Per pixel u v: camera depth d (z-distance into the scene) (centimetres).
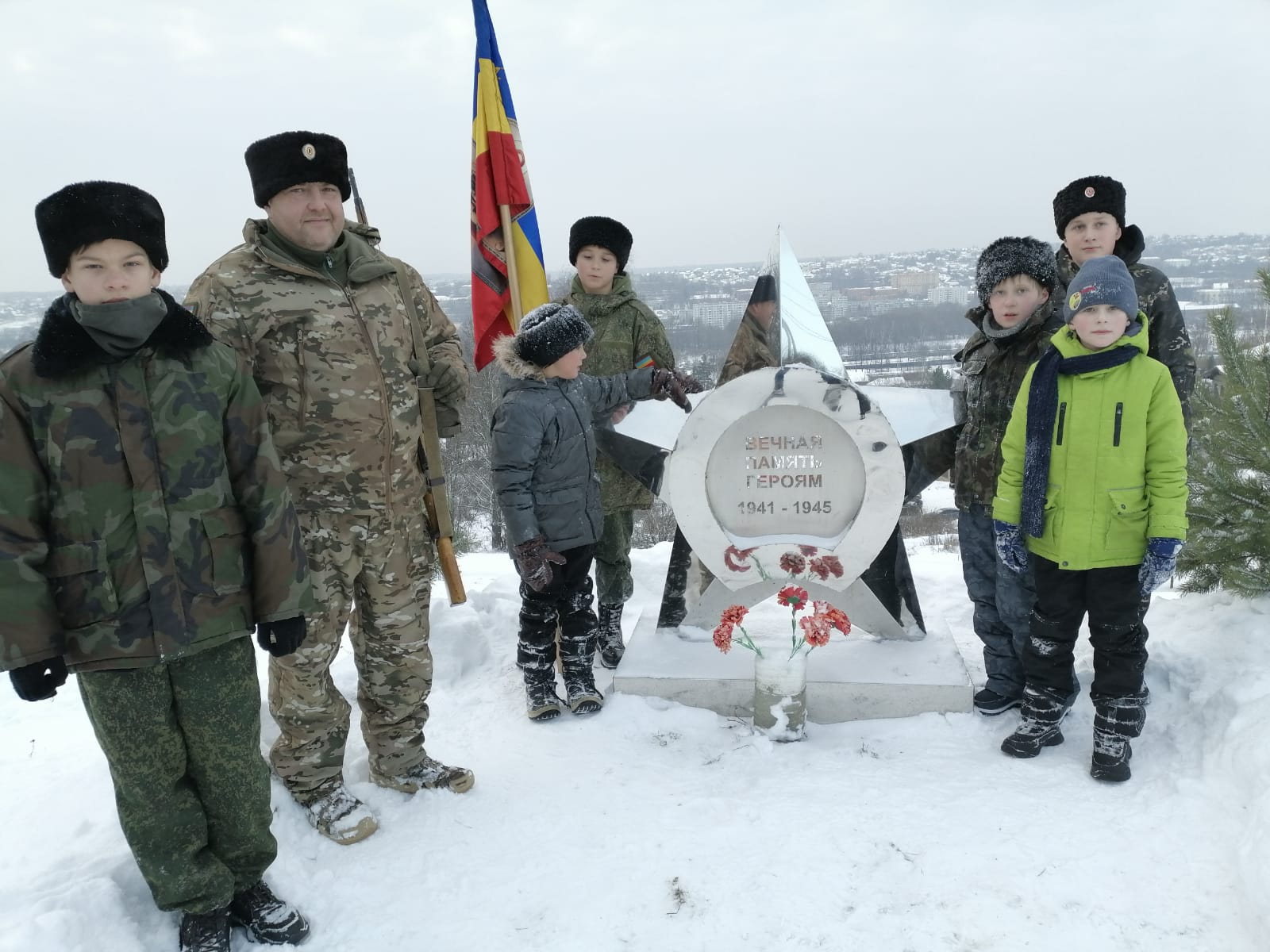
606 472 398
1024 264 314
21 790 304
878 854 257
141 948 220
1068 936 221
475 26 386
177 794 216
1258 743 268
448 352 297
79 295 192
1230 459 363
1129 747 290
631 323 401
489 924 235
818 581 378
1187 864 244
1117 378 280
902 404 376
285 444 252
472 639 435
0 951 202
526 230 403
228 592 211
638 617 480
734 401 368
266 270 252
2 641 180
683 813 284
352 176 266
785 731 331
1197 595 392
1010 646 346
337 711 279
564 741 337
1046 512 294
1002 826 268
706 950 223
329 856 265
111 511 195
